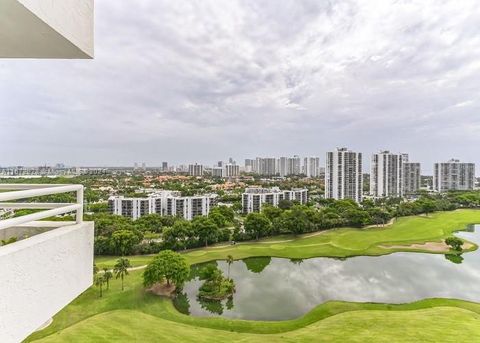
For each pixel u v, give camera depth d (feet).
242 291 111.24
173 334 74.90
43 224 15.44
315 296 107.45
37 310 11.70
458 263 146.92
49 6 13.34
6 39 14.84
